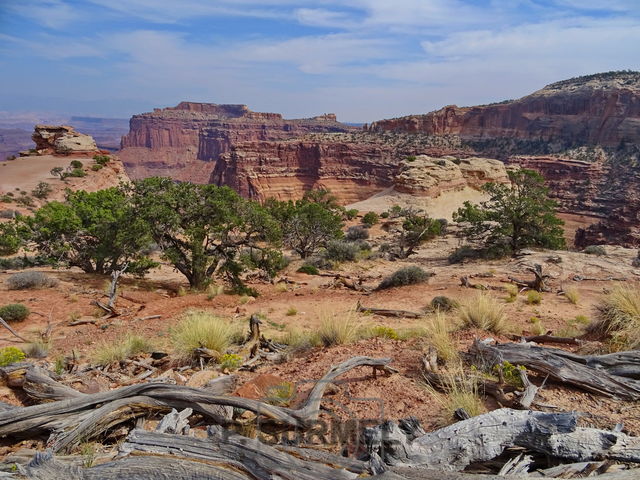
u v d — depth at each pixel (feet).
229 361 21.88
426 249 149.69
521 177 115.75
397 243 160.35
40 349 29.60
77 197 92.79
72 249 78.23
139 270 75.36
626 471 8.75
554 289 52.49
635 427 12.82
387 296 54.03
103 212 76.89
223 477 9.11
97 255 73.67
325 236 134.62
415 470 9.14
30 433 13.08
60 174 255.91
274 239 74.18
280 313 47.16
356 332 27.14
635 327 20.67
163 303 53.31
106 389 18.45
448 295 50.42
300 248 136.26
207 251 72.43
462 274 68.49
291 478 9.16
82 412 13.26
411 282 62.85
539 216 111.04
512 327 28.14
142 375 21.20
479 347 18.07
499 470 10.41
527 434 10.61
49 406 13.12
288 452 10.25
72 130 364.38
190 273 71.10
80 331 40.34
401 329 33.12
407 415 14.08
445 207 310.65
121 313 47.98
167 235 70.69
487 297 27.63
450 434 10.73
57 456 10.68
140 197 70.23
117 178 298.76
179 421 12.30
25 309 46.01
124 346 26.50
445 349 18.88
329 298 56.54
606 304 23.76
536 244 113.19
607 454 9.94
